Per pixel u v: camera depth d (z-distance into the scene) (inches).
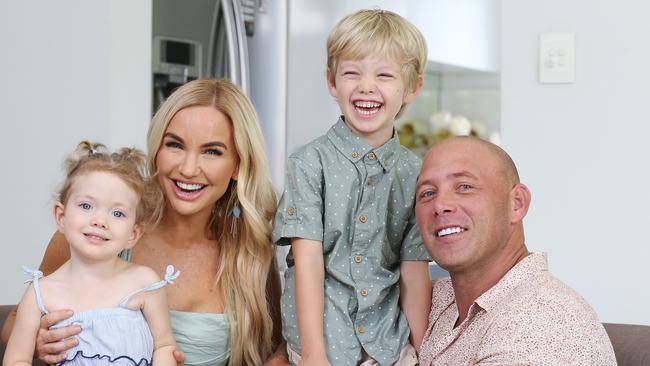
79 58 114.9
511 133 108.1
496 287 64.8
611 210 104.9
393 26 76.7
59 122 116.3
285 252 129.7
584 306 61.6
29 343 67.2
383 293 76.2
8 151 119.7
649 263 103.7
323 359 72.1
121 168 68.5
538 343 59.4
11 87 119.6
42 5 117.3
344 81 76.9
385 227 76.9
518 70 107.5
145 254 79.4
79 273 68.3
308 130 136.0
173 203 76.8
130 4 114.4
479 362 61.8
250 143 78.5
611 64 104.3
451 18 182.2
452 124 204.8
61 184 70.8
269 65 132.5
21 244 119.1
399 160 78.6
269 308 84.0
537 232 107.4
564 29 105.7
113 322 67.0
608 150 104.7
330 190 76.4
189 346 77.5
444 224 65.4
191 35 126.8
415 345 76.1
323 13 138.1
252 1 132.9
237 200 79.8
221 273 79.8
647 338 72.4
